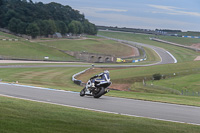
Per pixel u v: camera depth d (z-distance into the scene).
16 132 7.14
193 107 15.97
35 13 194.62
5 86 22.83
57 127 8.12
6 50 112.94
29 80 44.50
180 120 11.98
